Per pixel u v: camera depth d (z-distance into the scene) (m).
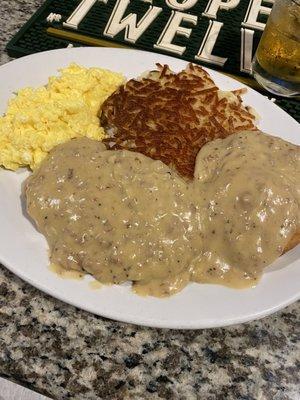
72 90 0.34
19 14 0.47
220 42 0.46
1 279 0.28
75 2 0.48
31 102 0.33
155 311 0.25
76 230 0.27
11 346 0.25
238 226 0.28
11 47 0.42
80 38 0.43
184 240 0.27
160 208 0.28
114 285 0.26
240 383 0.26
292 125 0.36
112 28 0.45
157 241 0.27
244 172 0.29
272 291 0.27
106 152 0.30
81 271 0.27
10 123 0.32
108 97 0.36
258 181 0.29
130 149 0.32
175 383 0.25
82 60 0.38
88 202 0.28
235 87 0.39
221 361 0.26
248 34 0.47
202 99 0.36
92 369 0.25
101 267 0.26
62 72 0.35
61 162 0.29
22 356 0.25
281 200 0.28
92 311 0.25
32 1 0.49
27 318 0.27
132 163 0.29
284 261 0.29
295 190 0.29
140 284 0.27
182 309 0.26
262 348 0.27
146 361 0.26
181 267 0.27
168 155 0.31
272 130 0.36
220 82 0.39
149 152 0.32
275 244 0.28
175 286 0.27
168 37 0.45
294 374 0.26
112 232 0.27
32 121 0.32
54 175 0.29
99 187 0.28
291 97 0.42
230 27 0.48
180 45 0.45
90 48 0.39
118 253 0.26
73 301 0.25
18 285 0.28
